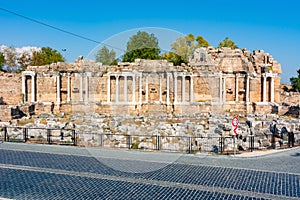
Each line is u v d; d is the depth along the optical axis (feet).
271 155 74.38
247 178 52.90
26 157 69.51
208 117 71.41
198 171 57.11
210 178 52.60
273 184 49.52
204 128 73.46
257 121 121.19
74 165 61.41
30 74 190.90
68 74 194.08
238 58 194.90
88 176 53.26
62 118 135.03
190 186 47.98
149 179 51.42
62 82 195.52
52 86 193.67
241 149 80.74
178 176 53.42
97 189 46.29
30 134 94.48
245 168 60.13
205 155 71.36
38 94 194.70
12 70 305.12
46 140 92.07
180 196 43.39
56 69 193.67
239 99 196.03
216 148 77.77
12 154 73.10
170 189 46.44
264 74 197.67
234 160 67.72
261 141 85.05
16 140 92.73
